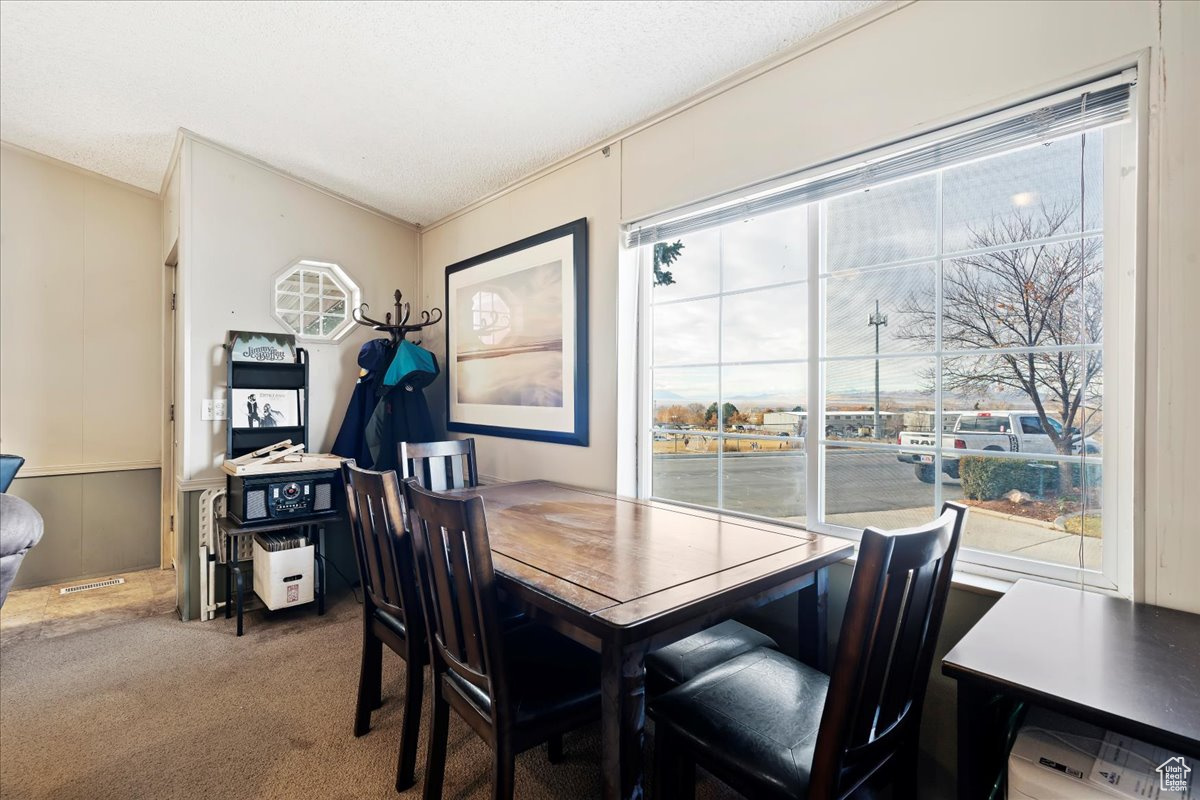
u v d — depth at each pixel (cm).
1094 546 136
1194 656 93
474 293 330
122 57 227
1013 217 147
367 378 335
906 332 167
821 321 187
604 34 185
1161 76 117
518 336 297
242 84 240
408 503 141
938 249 161
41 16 205
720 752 112
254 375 310
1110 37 124
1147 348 119
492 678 122
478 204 331
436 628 146
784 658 144
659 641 110
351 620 290
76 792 160
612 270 246
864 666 95
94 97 257
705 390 225
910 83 156
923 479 164
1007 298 149
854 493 180
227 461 296
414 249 383
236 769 172
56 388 347
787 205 187
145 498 378
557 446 276
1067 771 84
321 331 344
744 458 211
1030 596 122
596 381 254
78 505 355
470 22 188
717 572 131
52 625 282
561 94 221
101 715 201
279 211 322
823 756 97
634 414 248
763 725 115
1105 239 132
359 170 309
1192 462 113
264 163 312
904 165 159
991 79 142
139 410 376
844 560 172
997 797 101
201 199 295
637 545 154
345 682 225
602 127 241
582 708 134
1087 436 137
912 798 120
